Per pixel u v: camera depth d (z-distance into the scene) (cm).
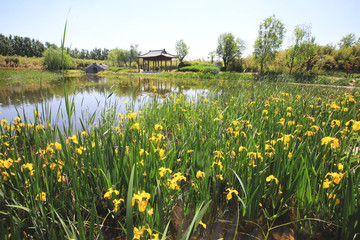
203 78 2877
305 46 2305
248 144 281
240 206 239
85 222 218
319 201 212
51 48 4206
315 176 218
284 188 231
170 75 3412
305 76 1792
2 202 217
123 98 1067
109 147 247
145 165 234
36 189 199
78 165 245
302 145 234
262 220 235
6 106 859
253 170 228
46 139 286
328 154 255
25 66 4784
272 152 250
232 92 824
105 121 450
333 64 3241
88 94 1271
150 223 177
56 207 217
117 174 229
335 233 202
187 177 306
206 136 343
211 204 246
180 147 315
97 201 245
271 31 2564
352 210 181
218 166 255
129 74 3900
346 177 201
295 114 419
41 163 206
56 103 936
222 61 5034
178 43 5562
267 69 3034
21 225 192
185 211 242
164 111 573
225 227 226
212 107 592
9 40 7425
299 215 222
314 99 661
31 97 1127
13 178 218
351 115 399
